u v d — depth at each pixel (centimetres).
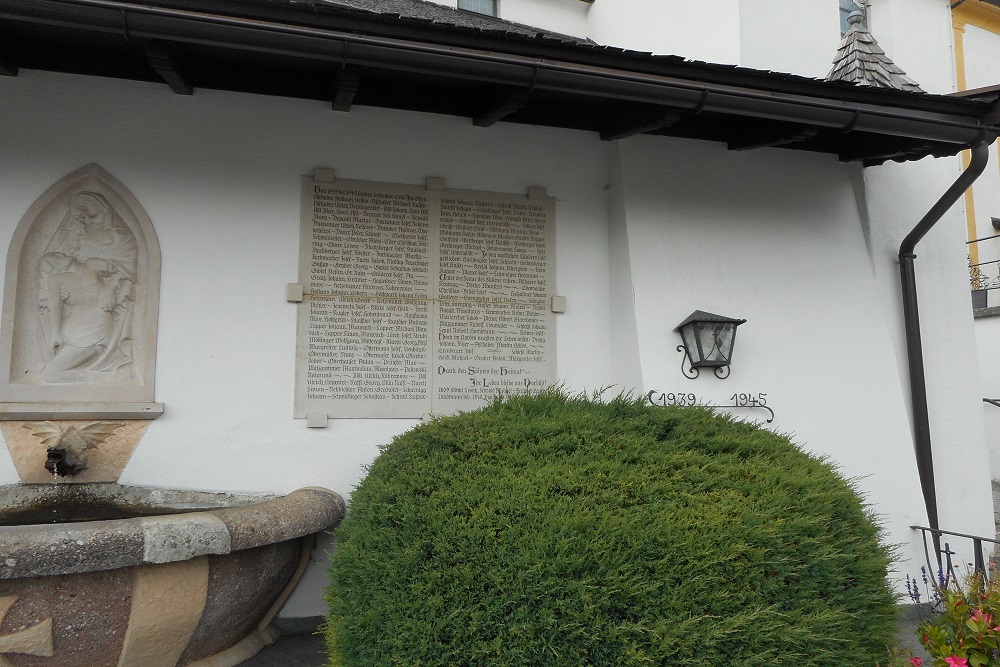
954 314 505
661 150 448
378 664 246
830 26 536
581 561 235
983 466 492
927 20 577
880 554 281
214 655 328
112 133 370
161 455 363
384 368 402
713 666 229
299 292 389
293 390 386
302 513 333
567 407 343
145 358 365
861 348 462
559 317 441
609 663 227
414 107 411
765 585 246
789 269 460
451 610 238
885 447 452
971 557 472
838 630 253
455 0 687
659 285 430
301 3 297
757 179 465
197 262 377
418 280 413
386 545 268
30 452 346
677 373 421
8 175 355
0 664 263
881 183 504
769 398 438
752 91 370
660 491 269
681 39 562
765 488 278
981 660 236
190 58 347
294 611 380
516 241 435
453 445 308
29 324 355
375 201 409
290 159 397
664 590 235
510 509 255
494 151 437
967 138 408
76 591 268
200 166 382
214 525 288
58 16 279
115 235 372
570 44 334
